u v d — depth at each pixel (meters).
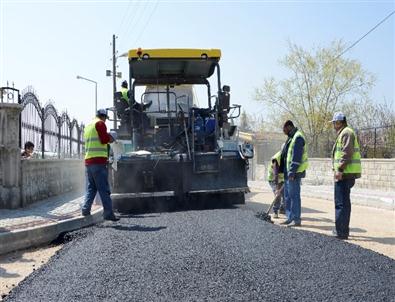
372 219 10.39
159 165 10.22
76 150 18.98
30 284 5.26
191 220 8.32
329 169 22.48
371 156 20.12
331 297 4.60
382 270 5.55
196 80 12.22
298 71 33.22
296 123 33.47
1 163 10.55
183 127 11.17
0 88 10.40
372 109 27.45
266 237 6.96
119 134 11.28
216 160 10.34
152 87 12.10
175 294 4.72
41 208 10.90
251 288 4.80
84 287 5.03
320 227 9.15
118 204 10.26
